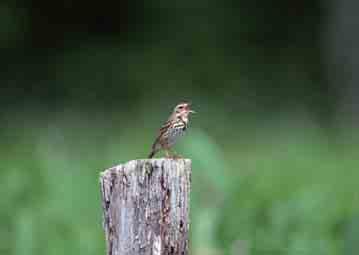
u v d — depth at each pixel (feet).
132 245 23.15
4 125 75.20
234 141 69.87
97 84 92.99
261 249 36.50
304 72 98.22
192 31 99.14
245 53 98.63
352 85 96.58
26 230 37.65
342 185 48.55
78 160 54.49
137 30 99.55
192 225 36.52
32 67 96.37
